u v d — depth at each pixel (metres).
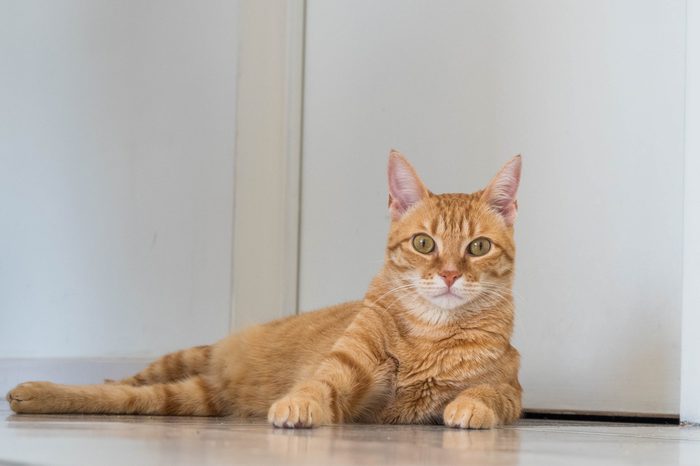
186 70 1.56
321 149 1.52
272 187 1.53
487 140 1.38
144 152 1.59
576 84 1.31
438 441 0.87
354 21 1.50
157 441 0.84
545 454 0.80
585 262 1.30
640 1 1.28
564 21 1.33
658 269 1.25
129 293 1.58
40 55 1.68
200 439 0.86
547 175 1.33
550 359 1.31
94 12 1.64
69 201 1.64
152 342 1.56
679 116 1.25
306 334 1.17
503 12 1.37
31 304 1.66
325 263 1.50
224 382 1.20
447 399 1.07
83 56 1.65
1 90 1.71
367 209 1.47
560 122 1.32
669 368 1.24
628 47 1.28
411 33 1.45
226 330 1.50
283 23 1.54
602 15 1.30
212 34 1.54
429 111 1.42
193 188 1.54
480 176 1.38
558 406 1.30
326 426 0.98
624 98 1.28
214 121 1.53
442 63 1.42
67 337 1.63
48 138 1.67
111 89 1.62
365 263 1.47
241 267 1.51
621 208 1.28
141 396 1.14
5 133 1.71
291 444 0.83
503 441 0.88
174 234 1.55
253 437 0.87
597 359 1.28
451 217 1.09
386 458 0.77
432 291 1.06
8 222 1.70
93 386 1.14
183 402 1.17
